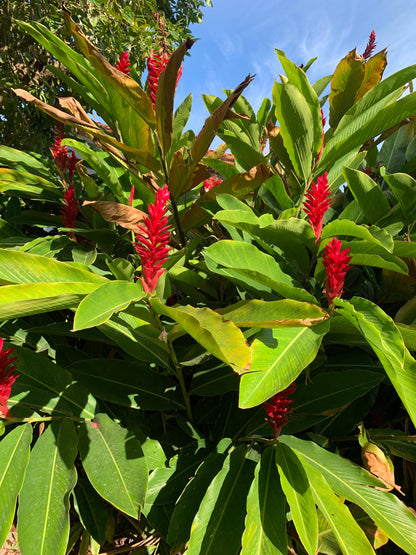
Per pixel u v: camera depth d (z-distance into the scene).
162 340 0.92
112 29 3.11
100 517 1.00
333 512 0.79
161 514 0.96
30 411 0.95
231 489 0.88
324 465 0.91
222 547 0.79
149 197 1.35
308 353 0.82
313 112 1.20
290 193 1.53
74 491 1.02
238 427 1.10
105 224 1.43
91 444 0.90
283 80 1.26
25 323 1.21
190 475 1.00
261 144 1.67
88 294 0.72
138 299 0.78
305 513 0.78
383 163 1.63
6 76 3.01
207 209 1.23
